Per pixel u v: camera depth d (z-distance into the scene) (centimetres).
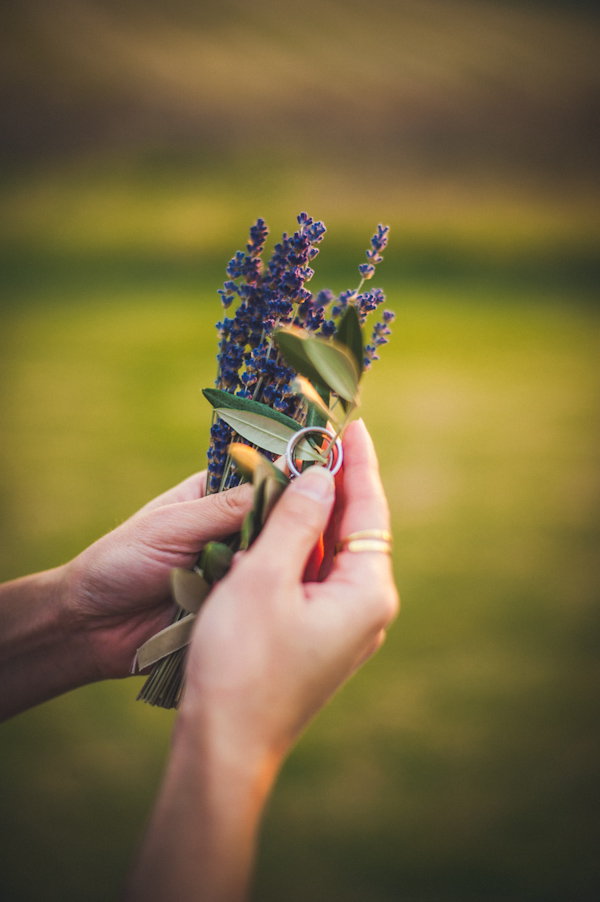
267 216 564
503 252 493
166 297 392
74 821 95
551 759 102
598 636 128
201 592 42
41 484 186
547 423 228
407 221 556
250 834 36
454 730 107
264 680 37
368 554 41
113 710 112
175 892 35
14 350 300
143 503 176
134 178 627
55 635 53
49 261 467
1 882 87
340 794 97
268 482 41
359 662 40
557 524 167
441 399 247
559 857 89
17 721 110
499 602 137
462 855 89
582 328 337
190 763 37
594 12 1073
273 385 47
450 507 175
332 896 84
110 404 240
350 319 41
